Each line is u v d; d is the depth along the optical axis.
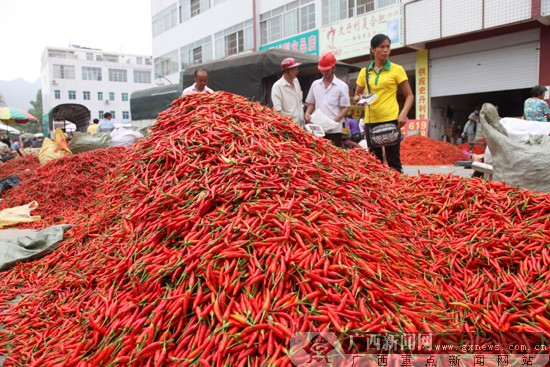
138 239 2.51
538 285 2.37
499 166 4.76
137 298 2.13
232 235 2.28
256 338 1.83
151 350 1.88
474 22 12.98
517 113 17.56
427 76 15.15
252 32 20.27
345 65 10.02
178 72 26.44
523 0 11.86
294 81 6.50
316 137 3.75
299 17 17.86
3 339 2.52
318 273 2.06
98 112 63.62
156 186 2.90
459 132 16.30
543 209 2.98
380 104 5.46
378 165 4.15
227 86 9.77
